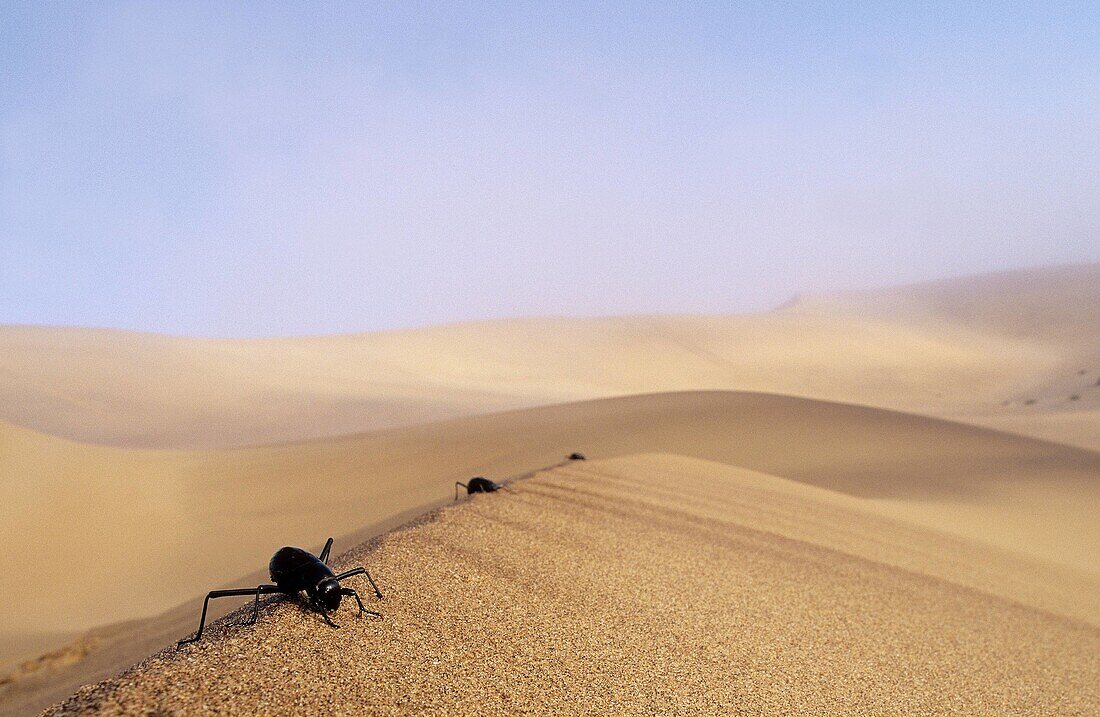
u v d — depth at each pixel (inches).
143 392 2568.9
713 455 987.9
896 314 6446.9
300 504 731.4
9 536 583.2
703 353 4650.6
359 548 183.5
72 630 450.6
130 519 661.9
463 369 3912.4
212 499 745.0
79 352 2910.9
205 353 3284.9
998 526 679.1
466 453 934.4
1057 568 476.4
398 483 788.6
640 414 1237.7
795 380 4220.0
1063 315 5620.1
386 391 2999.5
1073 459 1026.7
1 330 3152.1
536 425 1157.1
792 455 1008.2
